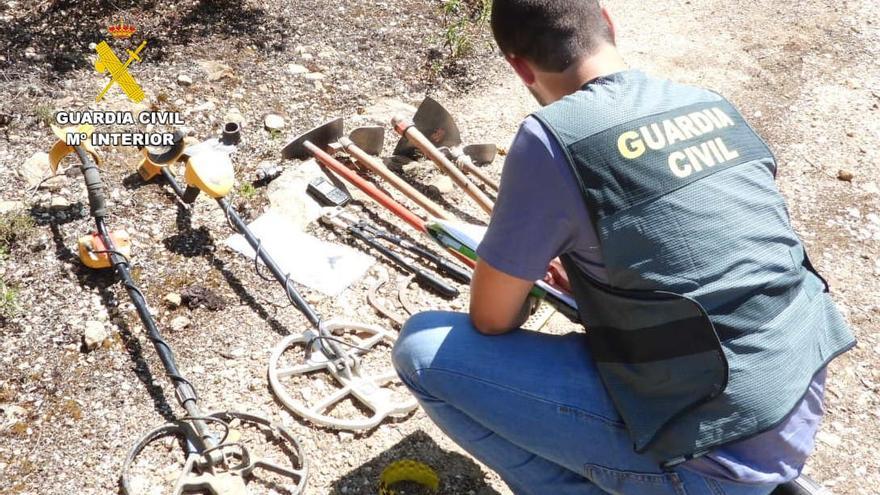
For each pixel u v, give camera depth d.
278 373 2.82
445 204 3.81
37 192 3.40
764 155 2.05
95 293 3.04
